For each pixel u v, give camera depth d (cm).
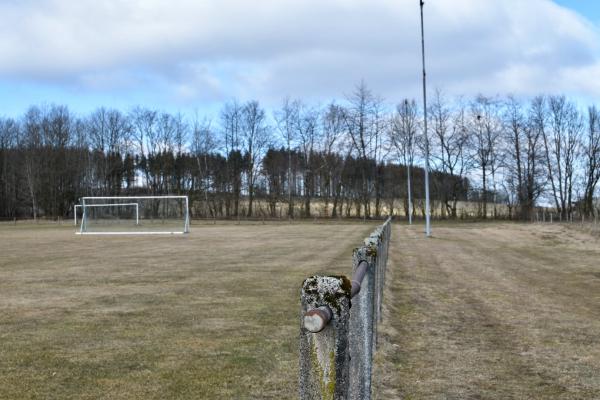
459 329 938
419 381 659
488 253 2489
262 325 945
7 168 8650
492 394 618
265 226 5688
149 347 797
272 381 646
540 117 7619
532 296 1309
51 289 1362
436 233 4009
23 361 725
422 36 3506
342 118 8231
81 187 8750
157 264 1966
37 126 8662
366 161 8044
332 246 2827
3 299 1216
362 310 415
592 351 805
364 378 425
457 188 7750
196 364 712
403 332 909
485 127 7712
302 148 8312
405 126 7912
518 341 859
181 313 1049
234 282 1484
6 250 2653
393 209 8175
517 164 7612
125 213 7275
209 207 8488
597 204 7119
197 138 8769
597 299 1287
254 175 8469
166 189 8944
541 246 2895
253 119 8700
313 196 8281
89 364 712
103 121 9044
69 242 3278
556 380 670
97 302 1173
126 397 593
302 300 256
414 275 1659
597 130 7500
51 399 588
